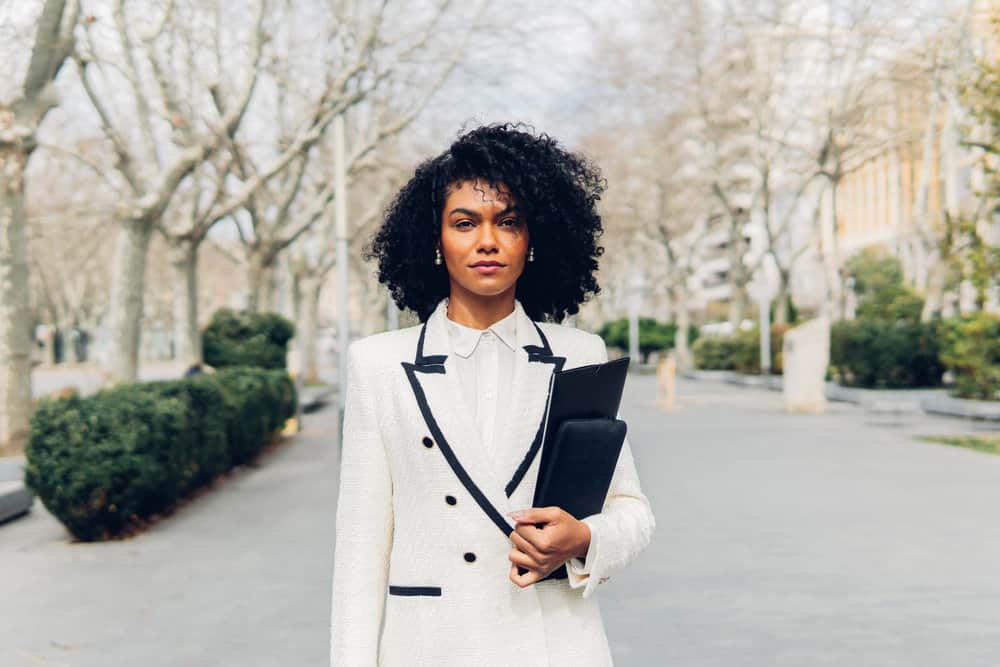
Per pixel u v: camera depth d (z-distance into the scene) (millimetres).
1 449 13039
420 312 2189
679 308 44375
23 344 13375
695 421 18938
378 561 1862
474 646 1765
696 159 36250
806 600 5855
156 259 52656
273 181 27281
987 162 14977
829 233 49250
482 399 1886
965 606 5676
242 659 4930
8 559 7484
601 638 1877
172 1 14492
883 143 27203
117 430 8039
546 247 2074
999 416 17328
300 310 34906
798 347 20938
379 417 1863
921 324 25453
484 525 1784
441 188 1926
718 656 4836
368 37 15727
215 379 11766
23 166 13297
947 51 21000
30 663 4918
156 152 17172
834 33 27859
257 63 15102
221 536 8250
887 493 9867
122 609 5930
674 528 8141
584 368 1749
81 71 14312
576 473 1741
